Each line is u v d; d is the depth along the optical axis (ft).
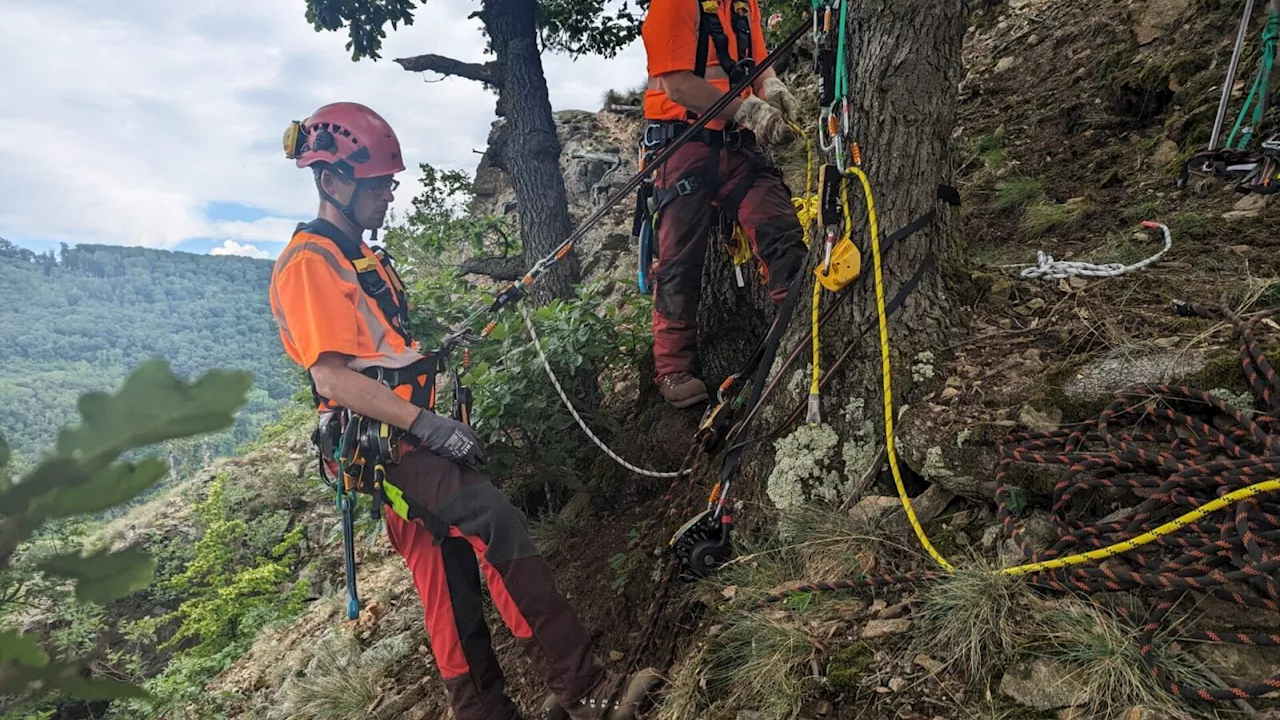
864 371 9.11
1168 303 8.79
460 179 28.58
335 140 8.04
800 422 9.30
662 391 12.39
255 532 30.12
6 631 1.39
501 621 11.89
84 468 1.13
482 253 26.30
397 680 12.07
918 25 9.13
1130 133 14.20
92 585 1.33
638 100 35.99
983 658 6.46
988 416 8.09
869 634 7.14
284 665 15.57
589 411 13.89
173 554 30.35
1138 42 15.43
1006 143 16.08
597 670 7.83
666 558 10.05
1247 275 8.75
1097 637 6.04
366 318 7.82
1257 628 5.76
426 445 7.55
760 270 11.85
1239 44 11.50
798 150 21.45
